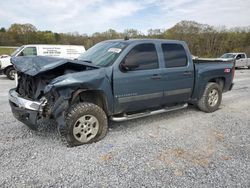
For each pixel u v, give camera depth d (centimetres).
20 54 1305
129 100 448
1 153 365
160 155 367
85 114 399
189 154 372
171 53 512
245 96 842
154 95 484
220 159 357
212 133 464
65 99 377
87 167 330
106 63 438
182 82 529
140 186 288
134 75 445
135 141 421
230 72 651
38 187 283
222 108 660
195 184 292
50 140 420
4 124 496
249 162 348
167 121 538
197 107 633
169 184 292
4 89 955
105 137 437
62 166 331
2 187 281
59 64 382
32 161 343
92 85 398
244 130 483
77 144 398
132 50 451
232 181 299
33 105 383
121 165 336
